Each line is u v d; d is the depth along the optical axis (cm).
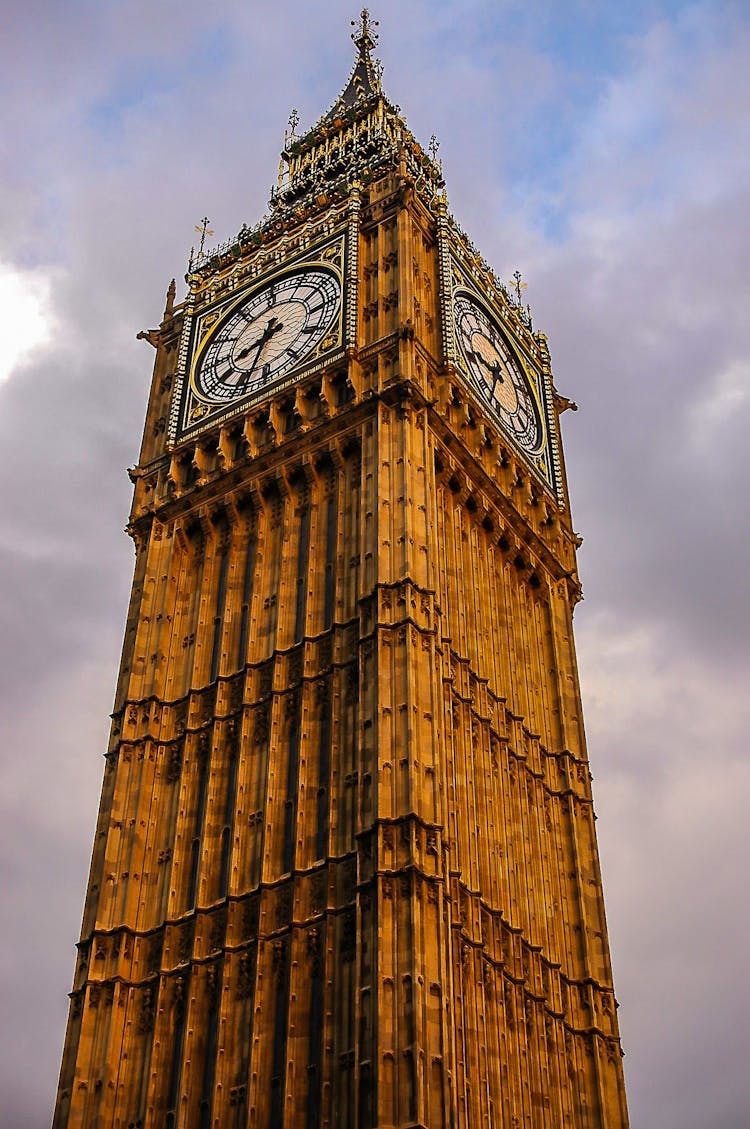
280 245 6819
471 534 5819
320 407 5891
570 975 5097
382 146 8238
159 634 5606
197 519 5934
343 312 6159
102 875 4944
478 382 6303
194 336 6669
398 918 4231
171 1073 4438
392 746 4631
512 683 5656
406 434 5516
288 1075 4162
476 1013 4444
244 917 4631
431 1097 3919
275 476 5794
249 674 5253
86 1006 4616
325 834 4653
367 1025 4069
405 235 6384
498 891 4884
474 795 5003
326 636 5181
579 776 5697
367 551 5234
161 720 5378
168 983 4622
